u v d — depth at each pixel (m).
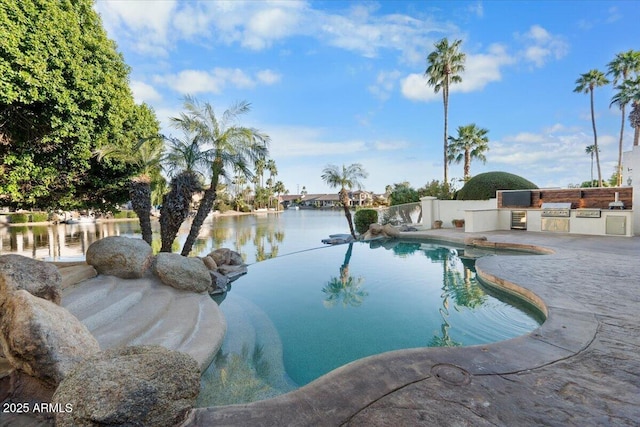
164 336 4.54
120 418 2.18
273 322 5.83
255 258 13.09
